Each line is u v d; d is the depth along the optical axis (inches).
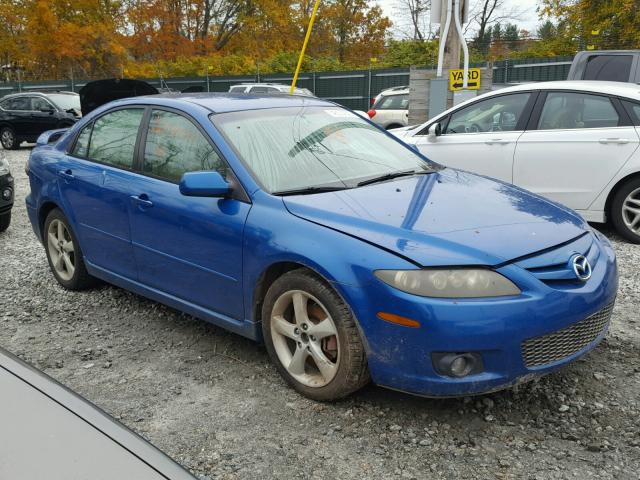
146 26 1489.9
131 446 61.0
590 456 107.3
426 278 107.8
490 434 114.3
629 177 243.3
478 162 270.7
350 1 1615.4
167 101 160.4
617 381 132.3
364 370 117.6
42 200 193.0
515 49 1267.2
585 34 1047.0
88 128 184.1
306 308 123.8
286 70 1264.8
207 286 142.4
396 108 661.3
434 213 124.3
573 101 253.4
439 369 108.3
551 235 121.7
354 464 106.6
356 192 134.4
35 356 151.0
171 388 134.0
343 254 114.6
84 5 1412.4
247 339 158.2
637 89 246.1
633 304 178.1
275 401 127.3
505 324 106.7
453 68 369.1
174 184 149.6
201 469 105.9
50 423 61.9
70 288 195.6
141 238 156.9
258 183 134.3
